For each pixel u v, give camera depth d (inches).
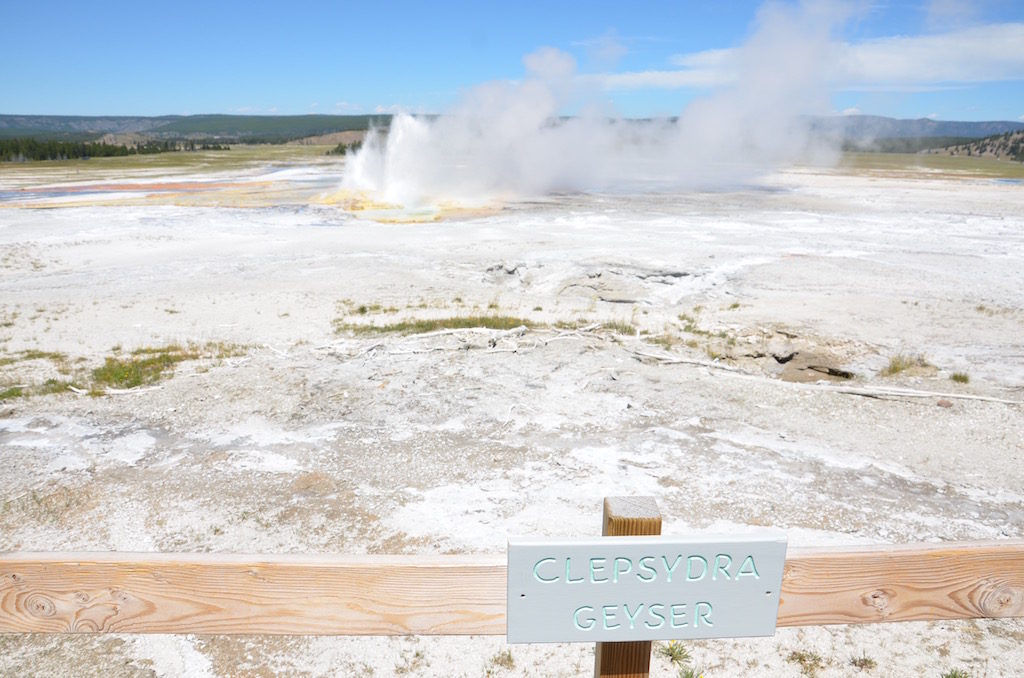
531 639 54.6
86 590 58.2
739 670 125.3
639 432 243.4
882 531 175.8
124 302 487.8
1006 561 59.4
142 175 1626.5
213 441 240.2
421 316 435.5
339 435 243.4
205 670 130.1
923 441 236.1
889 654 129.2
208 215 909.2
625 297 514.0
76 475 213.6
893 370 317.7
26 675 128.6
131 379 310.5
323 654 133.6
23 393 295.4
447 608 58.1
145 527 181.6
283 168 1861.5
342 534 176.2
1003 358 337.7
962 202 1023.0
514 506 190.1
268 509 190.4
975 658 128.2
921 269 568.7
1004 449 229.0
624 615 54.1
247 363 332.5
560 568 52.4
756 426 249.8
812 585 57.8
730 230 768.3
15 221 856.3
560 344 351.9
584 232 756.0
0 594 58.2
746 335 377.7
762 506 188.7
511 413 262.4
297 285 534.9
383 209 957.8
